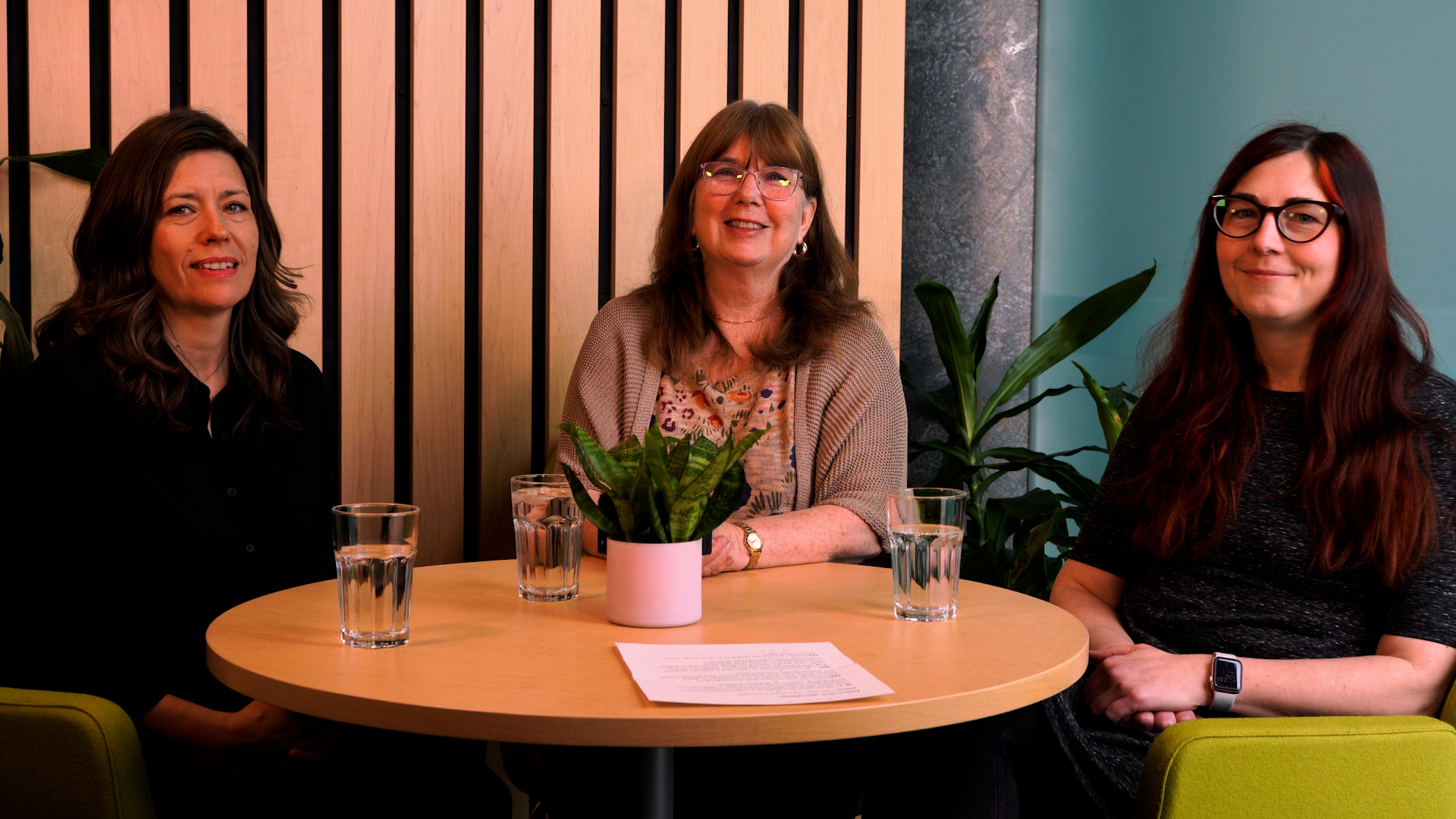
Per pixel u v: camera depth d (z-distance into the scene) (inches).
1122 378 133.0
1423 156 101.8
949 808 54.6
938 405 116.7
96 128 90.0
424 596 59.3
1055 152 134.0
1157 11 128.6
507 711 39.8
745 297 83.2
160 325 67.7
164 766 54.8
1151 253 129.2
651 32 106.0
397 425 101.1
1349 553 59.1
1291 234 60.9
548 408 103.4
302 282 94.9
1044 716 57.3
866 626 53.7
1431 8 100.9
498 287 101.2
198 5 90.4
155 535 64.1
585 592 60.6
